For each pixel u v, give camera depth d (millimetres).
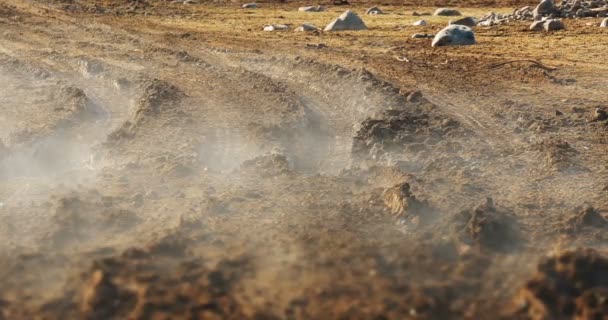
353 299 8219
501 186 11992
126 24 30781
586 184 12086
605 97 18219
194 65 21938
